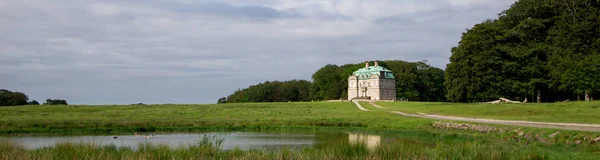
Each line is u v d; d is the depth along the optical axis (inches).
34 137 1791.3
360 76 6304.1
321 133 1980.8
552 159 955.3
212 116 3031.5
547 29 3659.0
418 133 1861.5
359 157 938.1
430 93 6368.1
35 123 2178.9
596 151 1085.1
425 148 1138.0
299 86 7746.1
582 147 1169.4
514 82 3412.9
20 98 5442.9
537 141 1368.1
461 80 3563.0
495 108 2758.4
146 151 984.3
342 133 1969.7
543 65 3415.4
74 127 2153.1
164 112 3403.1
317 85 7017.7
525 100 3582.7
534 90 3442.4
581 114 2240.4
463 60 3560.5
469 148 1047.6
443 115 2706.7
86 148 981.8
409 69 6333.7
